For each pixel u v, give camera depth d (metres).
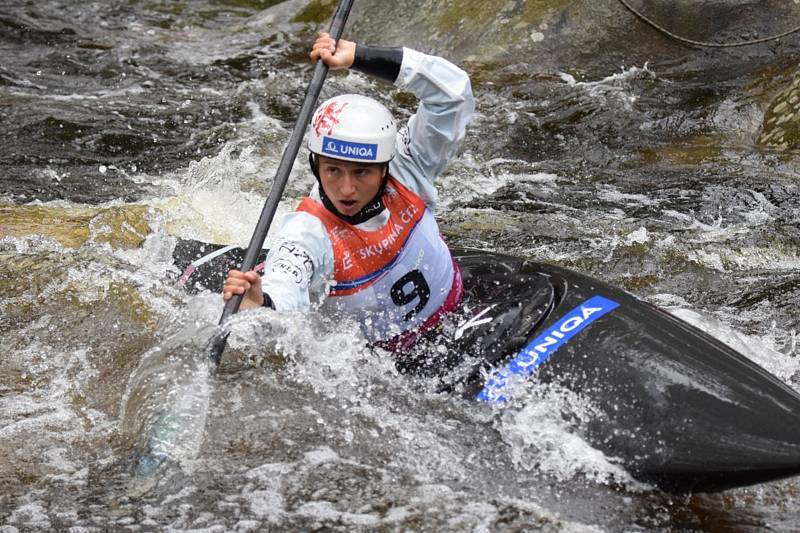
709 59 18.00
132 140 15.34
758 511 6.75
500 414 7.22
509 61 18.30
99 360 8.48
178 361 7.66
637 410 6.95
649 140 15.62
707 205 13.12
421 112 7.95
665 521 6.53
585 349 7.37
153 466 6.91
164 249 10.03
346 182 7.20
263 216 7.82
